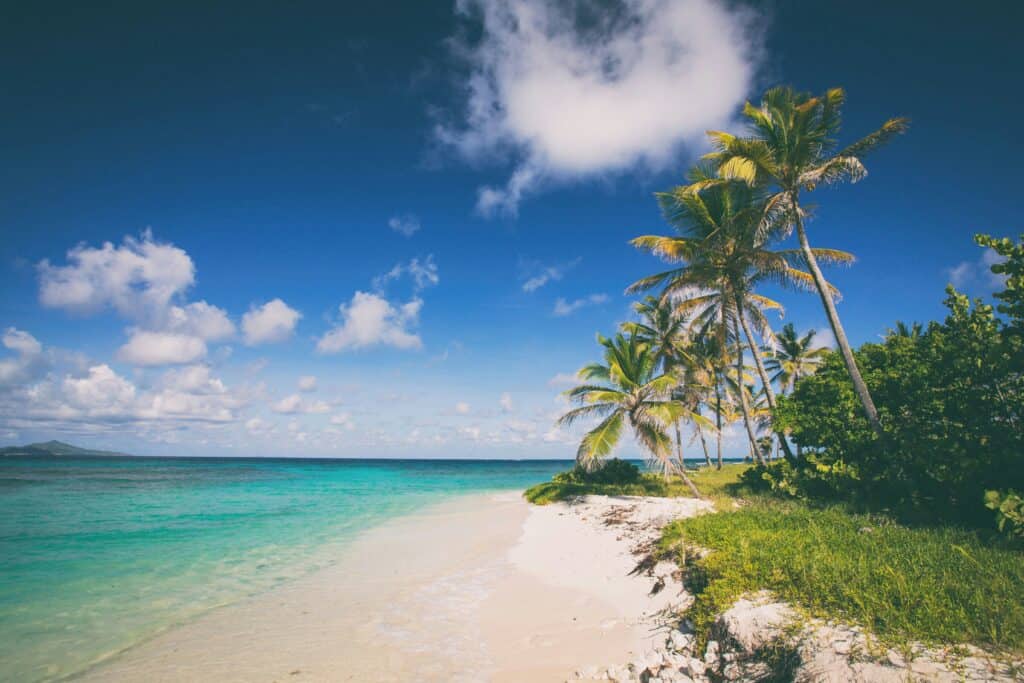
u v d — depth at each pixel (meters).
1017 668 4.61
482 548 15.52
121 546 15.10
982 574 6.84
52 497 28.17
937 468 12.70
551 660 7.41
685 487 25.22
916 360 15.86
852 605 6.31
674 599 9.16
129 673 6.96
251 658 7.48
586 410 23.03
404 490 38.28
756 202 22.00
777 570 7.85
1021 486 10.91
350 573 12.47
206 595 10.59
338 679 6.81
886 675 4.78
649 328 31.84
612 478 29.73
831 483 16.23
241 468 80.25
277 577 12.03
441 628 8.78
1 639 8.14
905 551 8.37
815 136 17.33
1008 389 12.75
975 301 14.18
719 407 39.22
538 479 57.84
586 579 11.81
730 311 25.44
